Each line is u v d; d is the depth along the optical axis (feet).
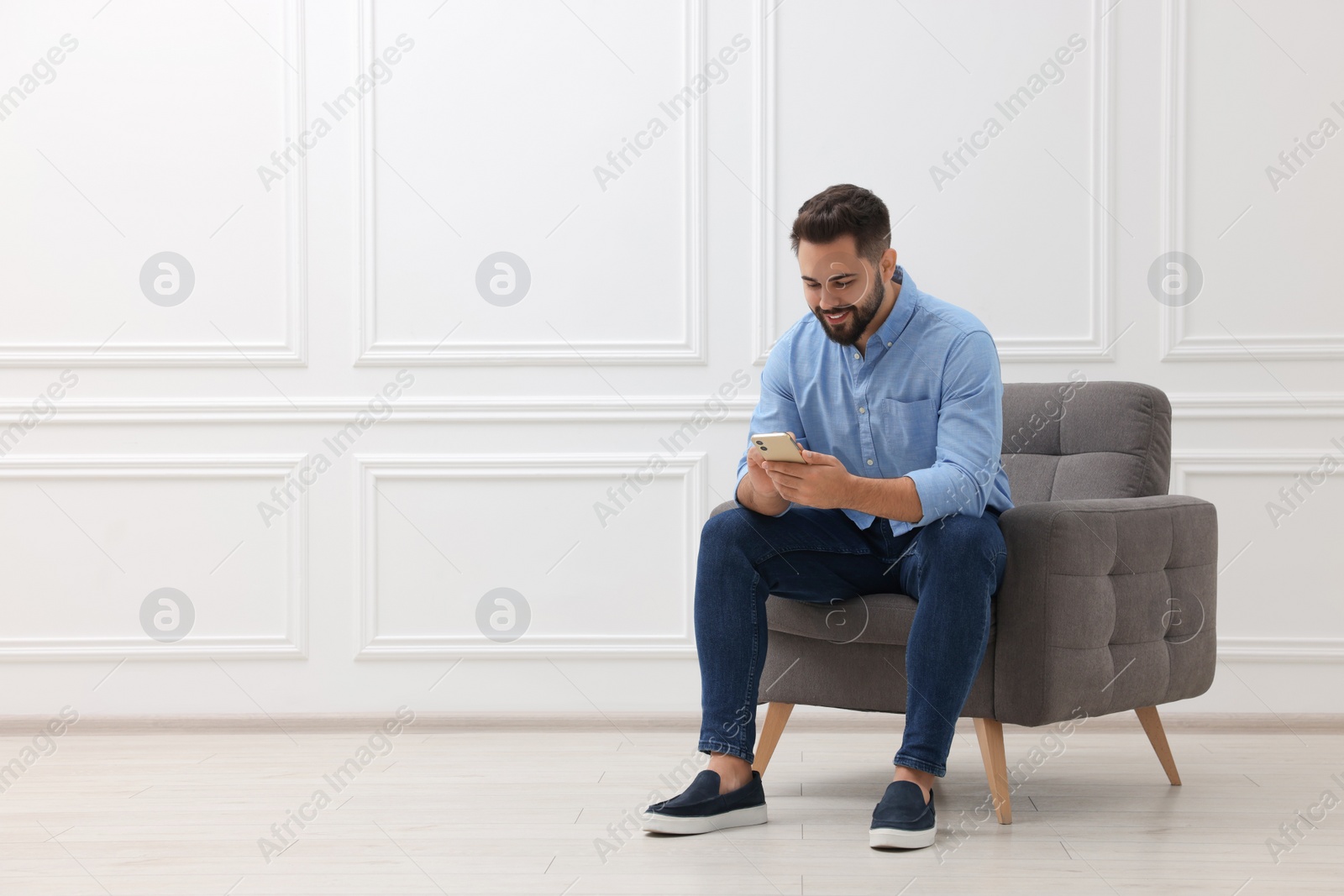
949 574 4.91
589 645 8.23
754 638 5.27
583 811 5.66
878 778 6.28
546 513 8.29
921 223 8.18
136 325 8.29
